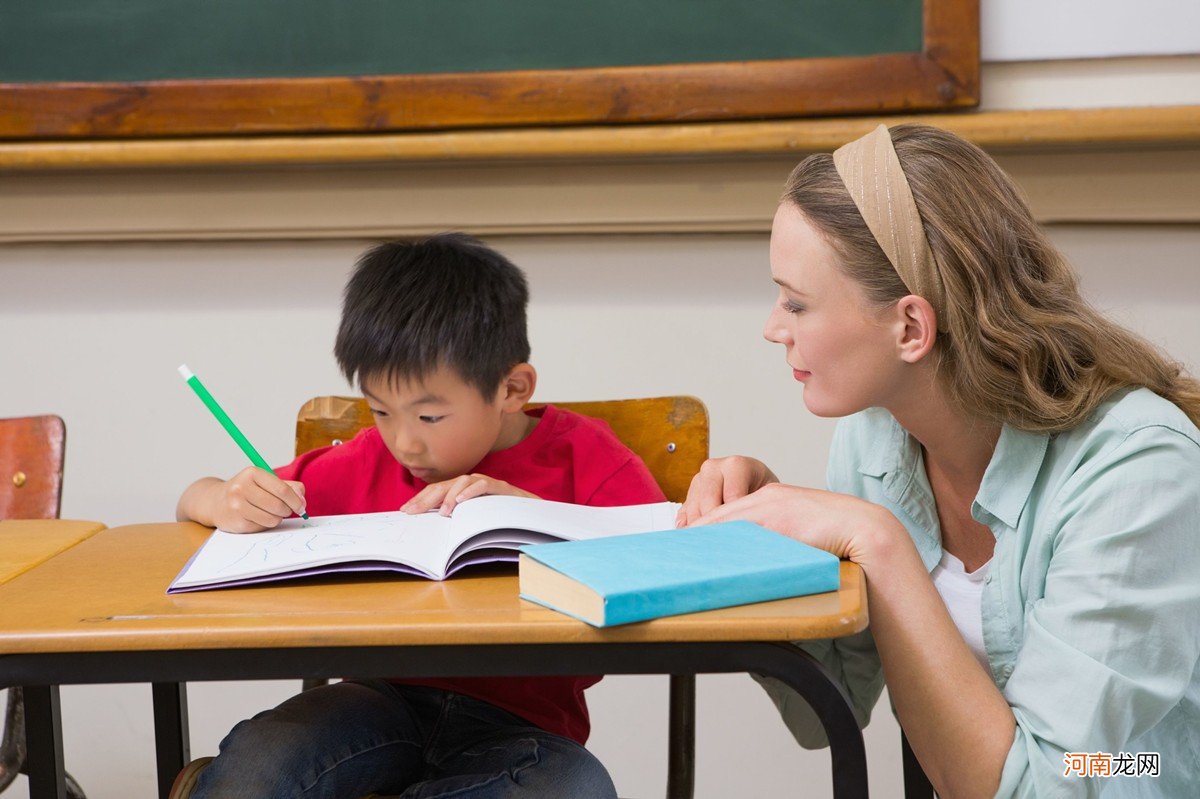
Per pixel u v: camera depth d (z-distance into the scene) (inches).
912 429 37.5
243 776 36.7
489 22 63.9
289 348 69.1
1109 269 65.1
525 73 63.4
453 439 44.4
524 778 36.8
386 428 45.1
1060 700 31.8
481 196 66.6
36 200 67.7
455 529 34.4
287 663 28.0
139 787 72.0
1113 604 32.3
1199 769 36.2
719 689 69.9
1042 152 63.7
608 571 27.9
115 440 70.3
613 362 68.2
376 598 30.0
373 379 43.9
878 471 41.4
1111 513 33.3
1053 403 34.7
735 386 68.0
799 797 70.2
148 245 68.8
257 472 38.9
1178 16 61.3
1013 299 34.5
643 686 70.3
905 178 34.2
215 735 71.6
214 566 32.9
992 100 63.2
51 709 32.6
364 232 67.4
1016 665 34.2
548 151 63.2
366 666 27.9
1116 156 63.4
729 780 70.6
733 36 62.9
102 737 71.7
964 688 31.7
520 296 48.3
